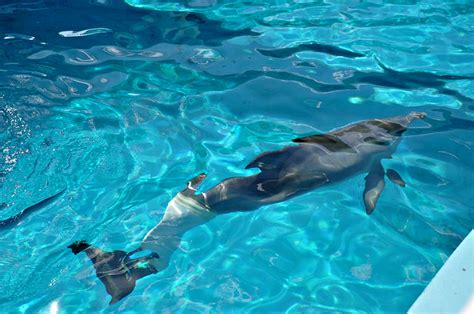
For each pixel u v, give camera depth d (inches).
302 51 288.0
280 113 245.9
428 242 190.4
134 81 266.8
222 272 181.3
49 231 194.4
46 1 335.6
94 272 180.5
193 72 273.1
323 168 210.8
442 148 227.0
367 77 268.4
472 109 247.8
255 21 316.2
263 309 169.9
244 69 274.7
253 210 202.8
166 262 184.1
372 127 230.4
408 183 212.2
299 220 199.2
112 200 205.8
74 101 252.7
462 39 297.6
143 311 169.6
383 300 172.2
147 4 334.3
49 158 221.9
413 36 300.0
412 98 254.7
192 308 170.4
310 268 182.7
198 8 330.6
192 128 238.5
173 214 198.7
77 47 291.6
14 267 182.4
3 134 231.9
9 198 205.6
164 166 219.6
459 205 203.3
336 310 169.5
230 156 223.9
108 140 231.3
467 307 162.9
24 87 259.4
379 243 190.4
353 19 316.5
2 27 308.3
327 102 252.5
